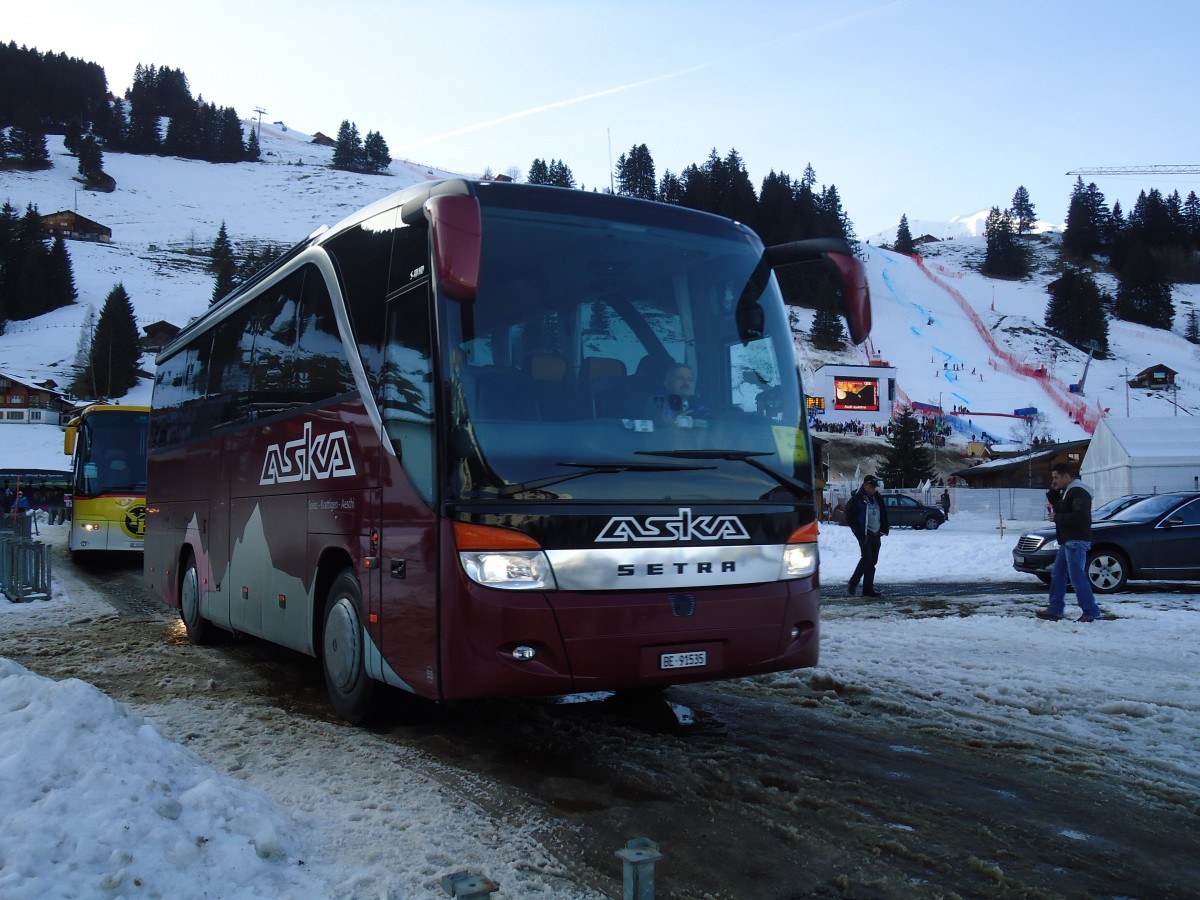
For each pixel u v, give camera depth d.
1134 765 4.96
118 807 3.36
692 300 5.32
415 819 4.06
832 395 98.69
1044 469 65.75
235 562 7.70
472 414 4.58
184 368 9.87
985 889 3.41
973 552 21.22
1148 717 5.96
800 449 5.35
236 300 8.21
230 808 3.61
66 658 8.47
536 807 4.25
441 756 5.14
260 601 7.10
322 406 6.06
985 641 8.91
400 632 4.89
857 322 5.16
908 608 11.88
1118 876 3.54
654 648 4.64
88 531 18.81
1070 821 4.12
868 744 5.37
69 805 3.33
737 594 4.89
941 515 41.91
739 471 5.04
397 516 4.96
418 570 4.72
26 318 143.75
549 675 4.43
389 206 5.52
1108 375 147.25
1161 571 13.66
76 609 12.34
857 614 11.30
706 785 4.59
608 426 4.79
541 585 4.44
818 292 149.50
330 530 5.83
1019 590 14.45
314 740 5.48
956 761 5.02
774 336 5.56
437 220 4.09
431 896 3.25
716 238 5.57
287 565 6.56
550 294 4.93
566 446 4.66
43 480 59.28
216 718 6.06
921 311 169.50
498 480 4.50
